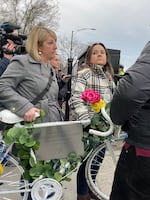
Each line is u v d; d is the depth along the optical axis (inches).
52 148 108.5
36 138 106.4
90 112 118.0
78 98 121.8
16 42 162.1
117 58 169.2
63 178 111.9
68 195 146.1
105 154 117.6
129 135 82.0
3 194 113.3
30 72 111.2
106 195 117.2
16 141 105.1
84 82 125.3
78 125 110.3
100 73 128.6
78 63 143.8
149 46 76.7
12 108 106.4
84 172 128.3
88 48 131.6
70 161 111.7
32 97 111.5
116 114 78.3
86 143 115.3
